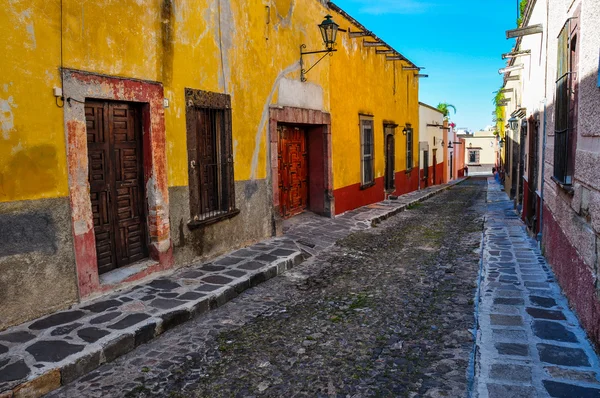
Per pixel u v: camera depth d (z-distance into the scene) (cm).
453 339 434
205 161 704
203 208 700
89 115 517
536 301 505
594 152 384
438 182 2981
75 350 385
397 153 1836
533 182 902
